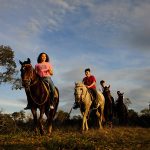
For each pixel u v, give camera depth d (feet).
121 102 82.79
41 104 42.42
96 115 62.54
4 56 131.85
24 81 40.32
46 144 33.73
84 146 32.35
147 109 109.60
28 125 65.72
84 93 53.11
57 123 64.75
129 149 32.58
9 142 36.65
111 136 42.70
